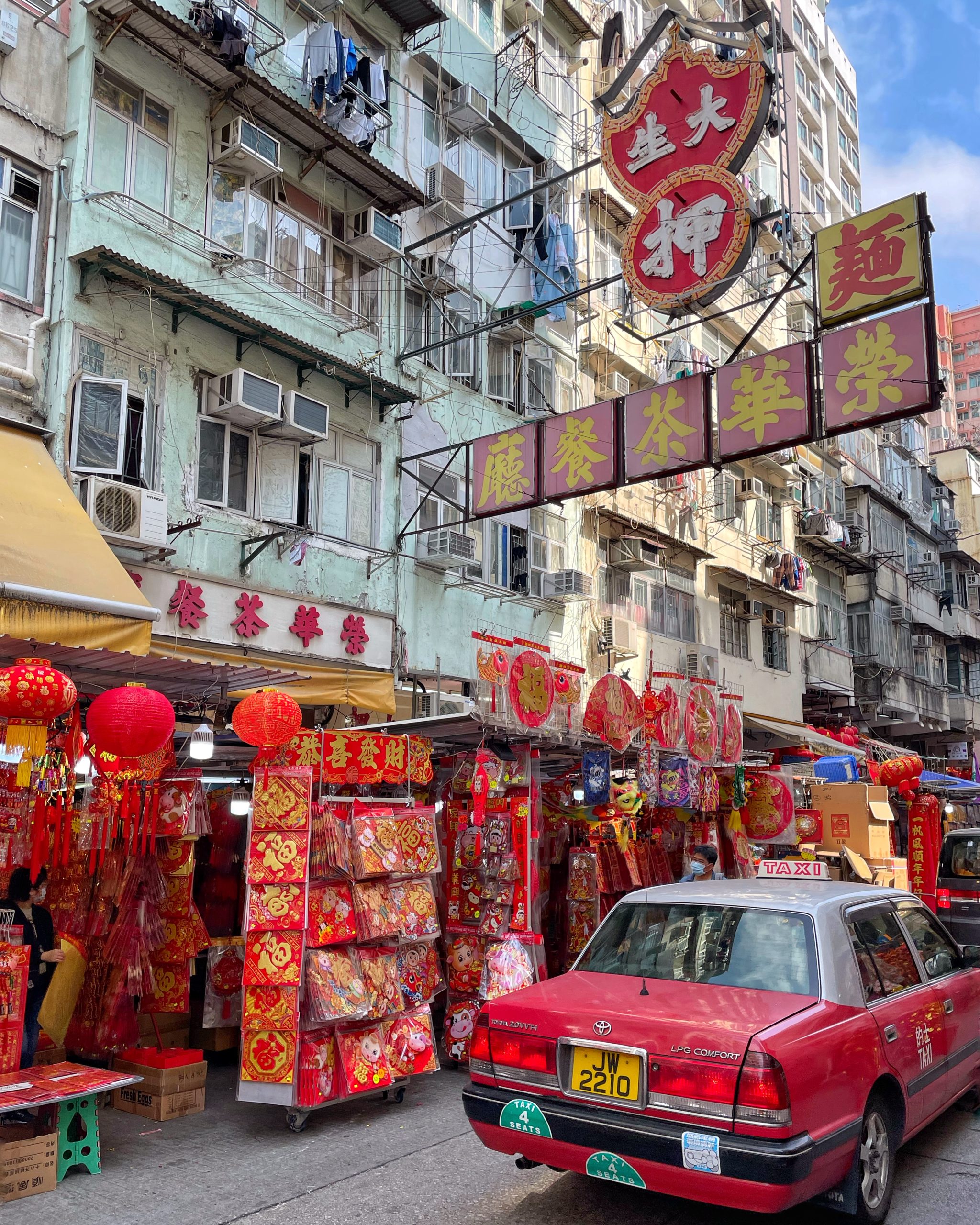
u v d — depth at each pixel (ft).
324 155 39.42
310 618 36.45
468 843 22.99
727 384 27.45
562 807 27.73
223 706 25.44
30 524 24.34
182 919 19.53
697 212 27.94
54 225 30.91
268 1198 14.23
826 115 107.14
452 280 47.21
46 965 17.81
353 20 43.75
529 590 50.72
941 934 18.13
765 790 33.12
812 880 17.69
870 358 24.86
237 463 36.06
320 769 18.86
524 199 52.19
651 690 26.61
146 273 31.04
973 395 193.88
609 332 61.05
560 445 30.89
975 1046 17.60
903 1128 14.23
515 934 21.77
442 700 44.21
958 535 137.80
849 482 95.91
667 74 29.04
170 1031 21.17
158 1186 14.65
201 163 35.76
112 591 23.65
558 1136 12.59
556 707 22.72
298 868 17.56
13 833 17.98
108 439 30.42
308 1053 17.33
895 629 98.48
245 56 34.81
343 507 40.60
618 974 14.90
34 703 15.12
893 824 55.62
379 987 18.71
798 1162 10.99
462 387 47.83
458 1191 14.58
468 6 51.16
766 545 78.28
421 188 46.21
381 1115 18.26
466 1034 21.80
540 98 55.52
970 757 110.42
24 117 30.55
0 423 27.99
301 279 39.73
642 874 27.66
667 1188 11.73
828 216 101.50
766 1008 12.63
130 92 33.71
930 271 24.44
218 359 35.37
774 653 78.64
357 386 40.73
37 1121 15.15
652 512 64.49
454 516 46.39
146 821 18.99
